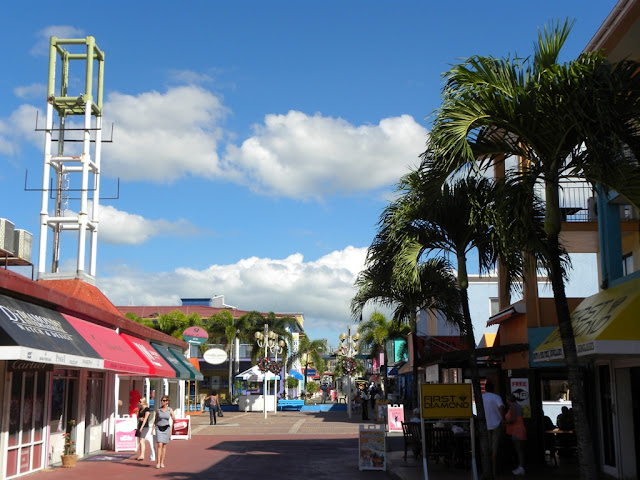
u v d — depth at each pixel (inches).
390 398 1927.9
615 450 564.4
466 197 515.2
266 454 849.5
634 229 665.0
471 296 1450.5
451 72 386.9
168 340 1251.8
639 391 532.7
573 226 706.8
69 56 1197.7
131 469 697.0
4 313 516.7
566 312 365.1
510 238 396.2
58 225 1103.6
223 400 2511.1
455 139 370.6
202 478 629.6
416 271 538.6
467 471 624.4
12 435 613.6
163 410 722.2
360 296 933.2
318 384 3644.2
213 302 3784.5
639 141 375.6
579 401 351.9
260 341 2102.6
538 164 388.8
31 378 660.7
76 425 810.2
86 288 981.2
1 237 761.6
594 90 339.0
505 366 789.9
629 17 511.8
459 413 513.7
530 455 669.9
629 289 485.1
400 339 1902.1
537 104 363.6
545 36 387.2
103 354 701.3
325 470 687.7
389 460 743.1
